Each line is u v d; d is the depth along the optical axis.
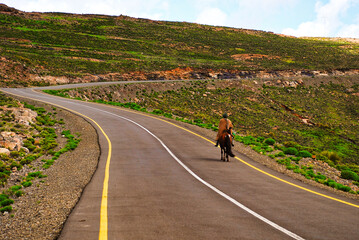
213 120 53.28
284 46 160.62
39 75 63.41
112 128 25.05
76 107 36.06
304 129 63.75
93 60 90.00
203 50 141.50
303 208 7.61
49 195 9.27
